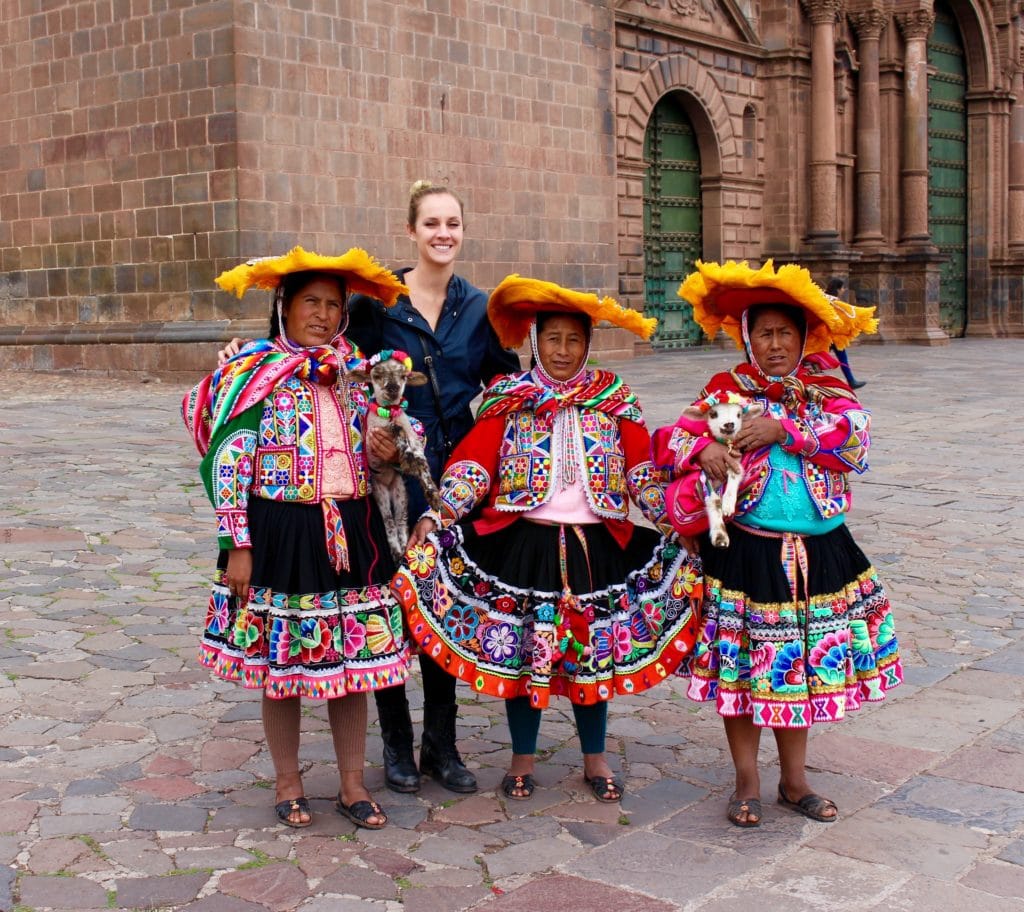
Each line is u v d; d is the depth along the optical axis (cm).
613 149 2333
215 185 1769
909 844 381
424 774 440
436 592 408
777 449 396
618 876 360
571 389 421
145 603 645
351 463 394
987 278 3409
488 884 355
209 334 1788
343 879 356
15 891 343
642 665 412
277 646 382
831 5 2761
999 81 3362
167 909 335
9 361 2030
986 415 1507
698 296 418
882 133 3045
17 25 1956
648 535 424
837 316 394
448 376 455
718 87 2680
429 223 455
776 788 430
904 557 780
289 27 1789
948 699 516
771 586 389
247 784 426
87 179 1909
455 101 2028
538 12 2162
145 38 1816
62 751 449
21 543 768
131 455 1117
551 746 472
